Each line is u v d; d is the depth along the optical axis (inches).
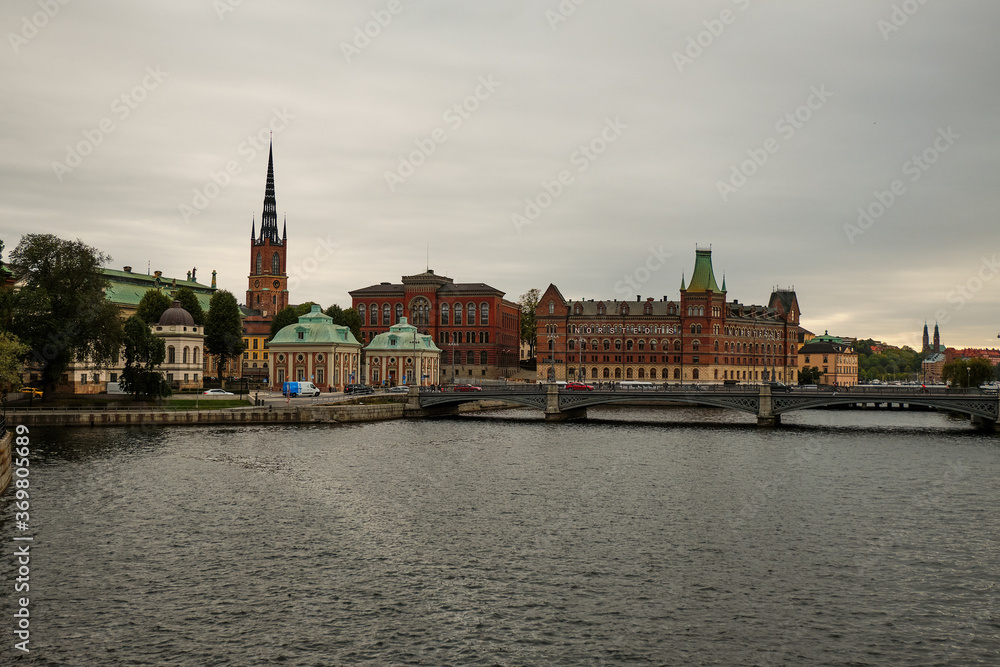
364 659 1619.1
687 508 2773.1
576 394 5738.2
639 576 2069.4
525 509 2733.8
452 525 2517.2
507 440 4490.7
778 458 3868.1
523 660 1625.2
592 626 1775.3
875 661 1640.0
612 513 2691.9
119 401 5349.4
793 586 2012.8
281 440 4301.2
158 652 1635.1
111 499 2778.1
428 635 1723.7
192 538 2340.1
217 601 1881.2
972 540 2402.8
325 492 2945.4
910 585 2026.3
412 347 7741.1
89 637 1695.4
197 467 3393.2
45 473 3208.7
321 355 6850.4
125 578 2014.0
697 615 1835.6
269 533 2400.3
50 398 5260.8
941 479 3329.2
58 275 5029.5
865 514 2706.7
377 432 4793.3
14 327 4820.4
